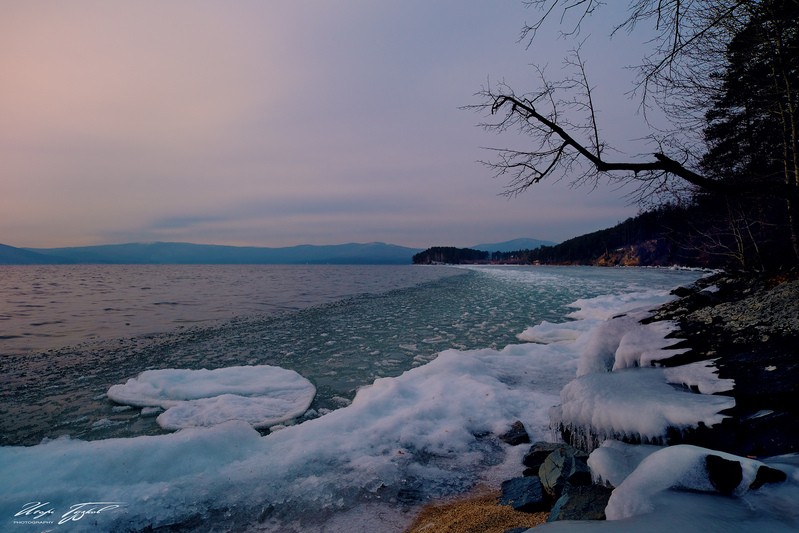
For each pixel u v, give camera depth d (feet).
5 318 60.54
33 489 13.12
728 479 7.79
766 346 13.87
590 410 13.62
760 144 18.17
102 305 77.56
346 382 27.25
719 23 12.64
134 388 25.64
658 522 6.72
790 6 12.66
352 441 17.02
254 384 26.35
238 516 12.33
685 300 22.20
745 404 11.05
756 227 26.50
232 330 48.29
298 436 17.48
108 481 13.92
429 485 14.14
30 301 85.76
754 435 9.95
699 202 17.04
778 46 14.03
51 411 22.72
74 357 35.91
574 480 11.79
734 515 6.79
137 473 14.32
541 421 19.20
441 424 18.71
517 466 15.39
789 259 24.59
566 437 14.57
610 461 10.98
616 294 74.49
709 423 10.66
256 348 38.06
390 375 28.76
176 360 34.40
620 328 20.61
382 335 42.93
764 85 15.93
